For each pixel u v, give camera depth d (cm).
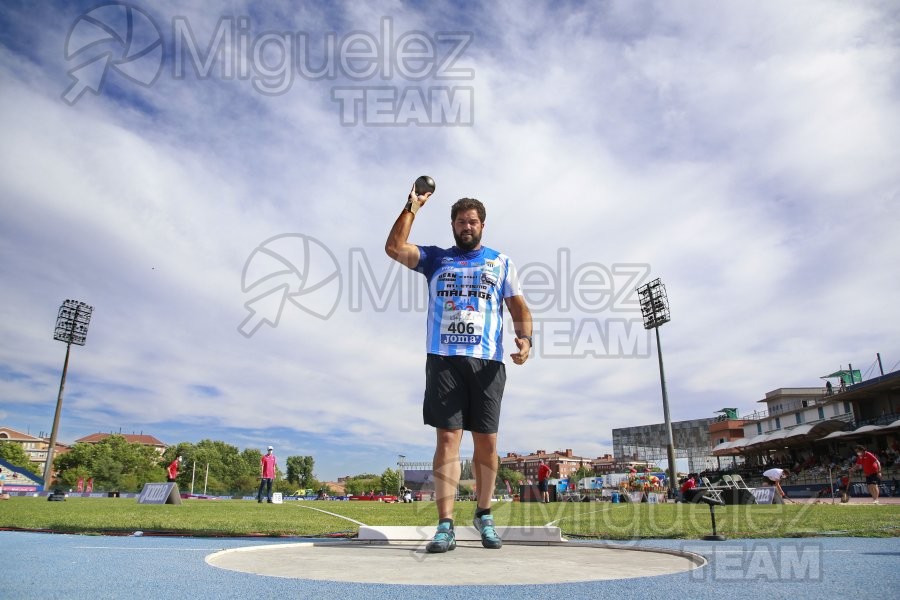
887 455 3198
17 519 648
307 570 277
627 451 6319
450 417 387
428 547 365
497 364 405
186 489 12475
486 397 400
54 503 1325
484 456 403
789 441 4584
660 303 3434
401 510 1167
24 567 276
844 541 454
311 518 773
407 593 213
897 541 453
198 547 388
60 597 200
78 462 10912
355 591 216
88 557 322
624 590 223
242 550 368
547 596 209
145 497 1513
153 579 243
